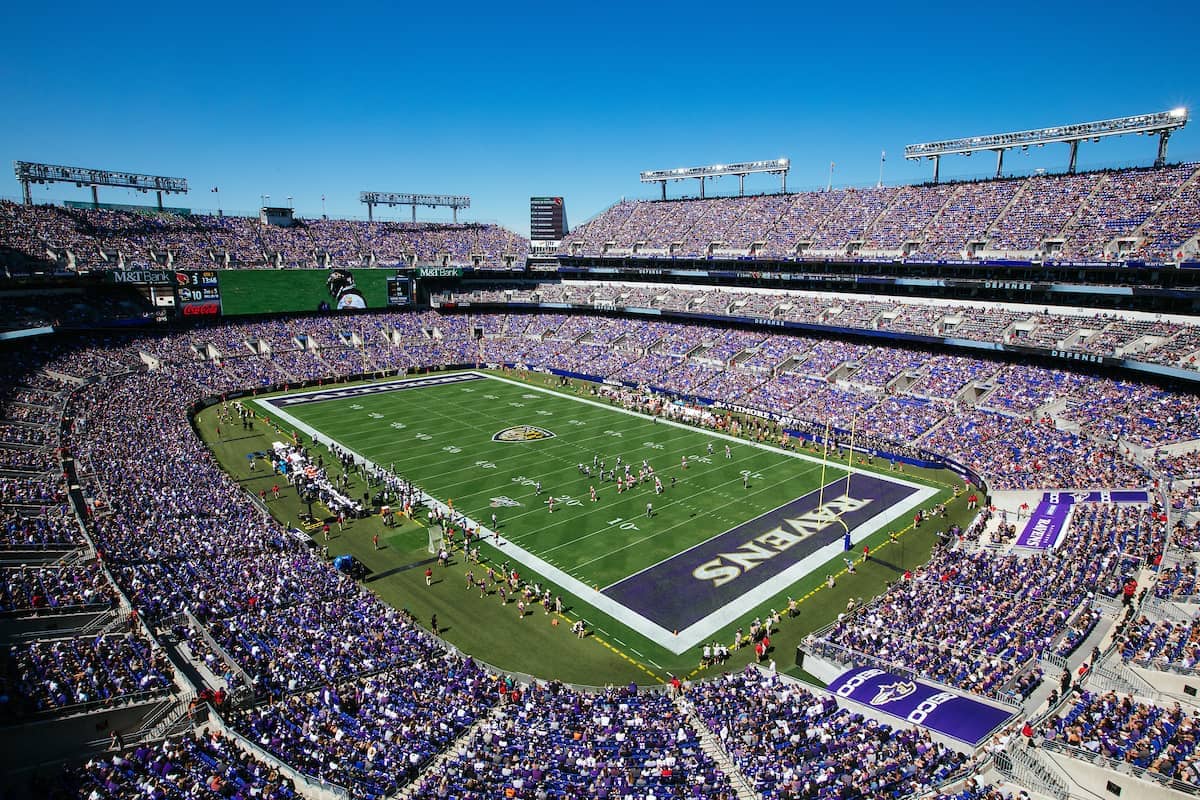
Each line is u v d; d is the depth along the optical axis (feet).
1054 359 205.98
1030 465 163.94
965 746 72.49
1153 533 116.78
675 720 81.61
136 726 76.33
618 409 244.01
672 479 174.40
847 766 68.08
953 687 83.92
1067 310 210.59
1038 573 109.60
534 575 127.44
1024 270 216.54
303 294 309.01
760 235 292.81
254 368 270.67
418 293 351.87
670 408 234.79
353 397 258.78
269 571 116.88
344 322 320.91
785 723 77.97
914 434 194.08
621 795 64.80
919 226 249.75
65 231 267.59
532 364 306.76
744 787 67.97
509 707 86.12
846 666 95.20
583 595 120.88
